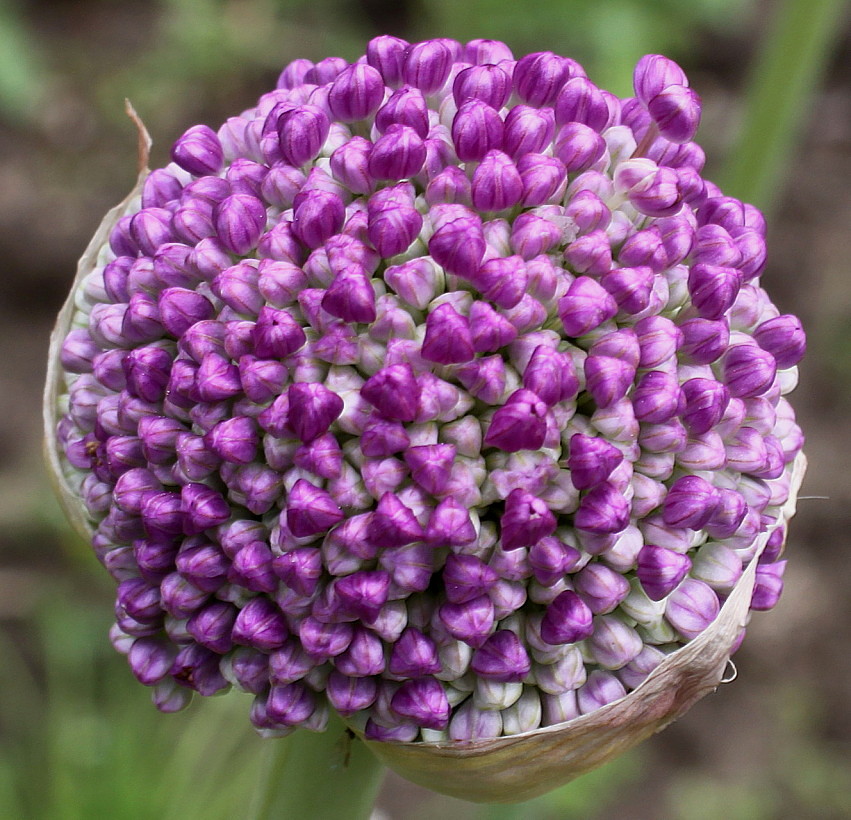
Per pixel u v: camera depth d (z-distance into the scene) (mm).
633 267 244
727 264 250
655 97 250
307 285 242
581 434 237
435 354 235
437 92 254
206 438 239
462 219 237
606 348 240
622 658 241
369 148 245
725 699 437
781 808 416
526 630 240
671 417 240
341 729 257
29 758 348
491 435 234
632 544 240
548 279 239
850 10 554
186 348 242
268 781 265
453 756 244
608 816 411
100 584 413
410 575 235
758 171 326
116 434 248
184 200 250
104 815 314
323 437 235
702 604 244
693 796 416
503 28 432
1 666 396
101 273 262
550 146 249
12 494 433
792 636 444
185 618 245
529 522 233
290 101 257
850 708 433
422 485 234
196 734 320
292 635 242
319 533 235
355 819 265
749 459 246
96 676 385
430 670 237
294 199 244
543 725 245
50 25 547
